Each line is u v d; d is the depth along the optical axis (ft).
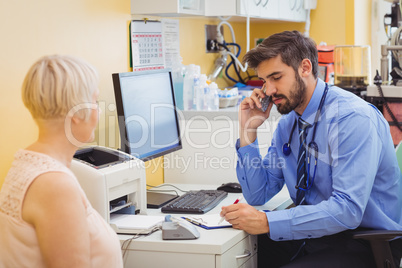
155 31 9.09
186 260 5.67
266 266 7.77
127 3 8.36
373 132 6.25
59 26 6.93
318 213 6.06
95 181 5.92
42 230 3.82
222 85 11.93
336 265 6.16
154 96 7.68
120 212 6.71
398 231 6.00
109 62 7.97
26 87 4.05
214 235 5.89
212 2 9.35
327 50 11.97
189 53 10.36
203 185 8.61
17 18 6.29
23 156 4.08
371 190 6.50
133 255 5.84
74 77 4.04
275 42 6.39
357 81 10.52
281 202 7.56
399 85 9.30
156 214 6.92
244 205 6.19
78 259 3.86
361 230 6.38
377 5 13.71
